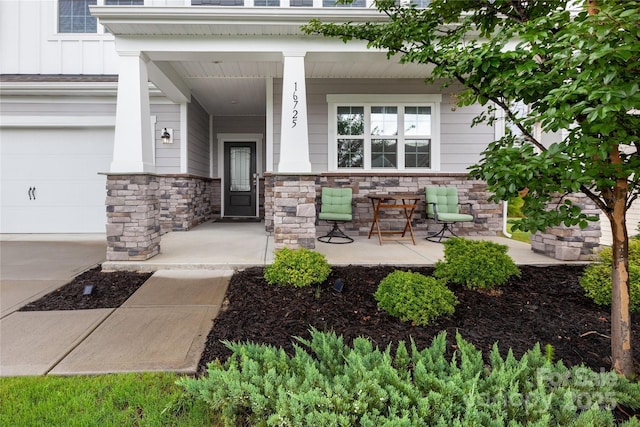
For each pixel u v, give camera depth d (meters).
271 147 6.33
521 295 2.98
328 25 3.04
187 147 7.03
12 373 1.88
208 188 8.91
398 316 2.52
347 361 1.62
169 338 2.31
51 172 6.54
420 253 4.62
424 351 1.74
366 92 6.48
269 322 2.53
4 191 6.48
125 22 3.90
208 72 6.00
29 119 6.39
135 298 3.06
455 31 2.37
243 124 9.54
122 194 4.03
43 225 6.55
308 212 4.27
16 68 6.68
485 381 1.50
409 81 6.49
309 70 6.04
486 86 1.93
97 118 6.52
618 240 1.74
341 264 3.97
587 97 1.37
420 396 1.38
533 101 1.79
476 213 6.38
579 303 2.84
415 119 6.59
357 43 4.33
